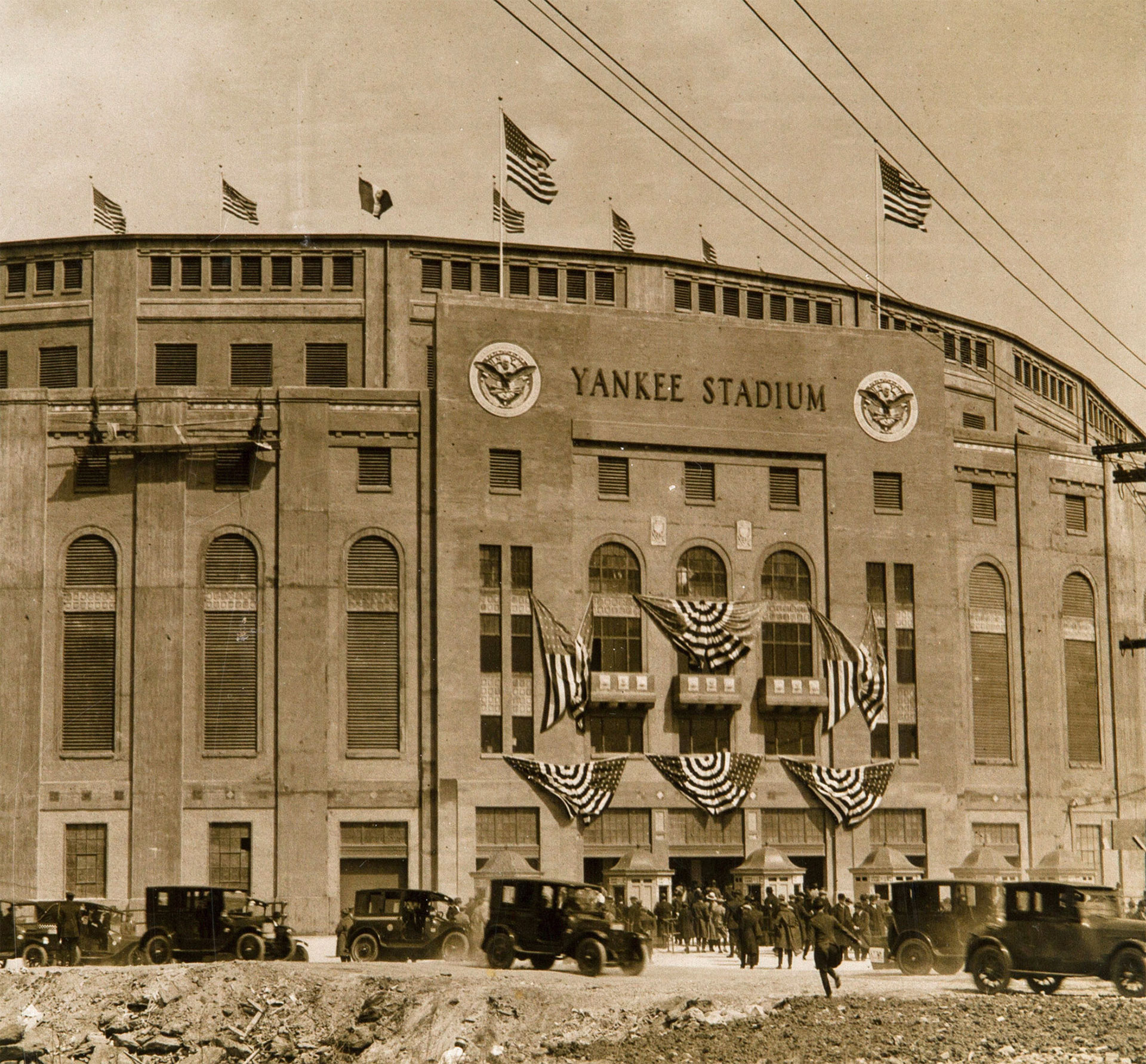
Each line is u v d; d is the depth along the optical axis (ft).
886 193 261.65
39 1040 131.03
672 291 296.30
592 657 252.62
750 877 232.53
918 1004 120.37
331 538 247.50
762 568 263.29
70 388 261.44
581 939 142.82
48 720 242.78
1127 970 121.70
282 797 240.32
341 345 281.54
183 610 244.42
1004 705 276.41
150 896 164.55
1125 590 294.46
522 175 270.46
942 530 272.31
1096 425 378.32
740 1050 110.11
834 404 270.26
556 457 255.09
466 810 242.37
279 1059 126.41
